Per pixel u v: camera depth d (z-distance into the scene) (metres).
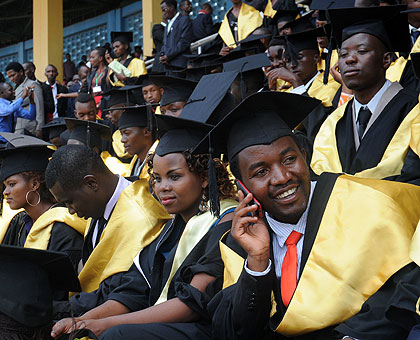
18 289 2.53
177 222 2.97
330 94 4.59
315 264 2.14
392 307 1.99
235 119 2.30
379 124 3.33
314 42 5.12
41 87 9.38
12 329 2.50
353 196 2.22
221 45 7.93
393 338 1.98
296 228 2.28
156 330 2.36
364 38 3.39
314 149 3.63
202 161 2.73
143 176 4.93
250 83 5.09
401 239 2.10
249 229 2.21
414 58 2.71
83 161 3.28
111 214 3.34
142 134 5.07
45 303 2.60
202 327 2.42
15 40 19.97
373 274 2.08
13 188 3.97
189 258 2.63
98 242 3.42
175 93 4.85
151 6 13.41
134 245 3.20
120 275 3.14
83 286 3.31
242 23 7.75
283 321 2.10
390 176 3.14
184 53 8.63
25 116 9.01
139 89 6.99
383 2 4.38
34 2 16.61
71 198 3.29
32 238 3.80
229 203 2.74
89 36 17.28
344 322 2.04
